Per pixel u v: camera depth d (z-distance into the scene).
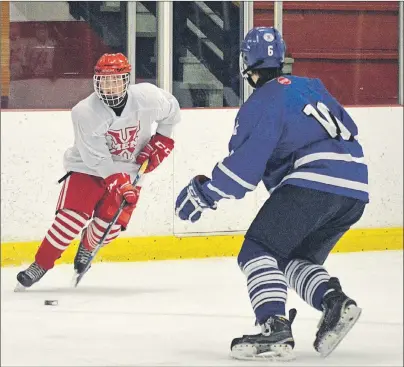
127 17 12.42
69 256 12.15
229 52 12.86
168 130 10.21
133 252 12.25
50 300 9.92
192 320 9.17
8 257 11.79
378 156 13.05
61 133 11.88
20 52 12.11
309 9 13.14
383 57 13.42
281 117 7.36
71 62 12.29
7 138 11.72
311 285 7.39
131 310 9.61
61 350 7.94
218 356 7.66
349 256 12.73
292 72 13.16
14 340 8.33
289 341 7.33
